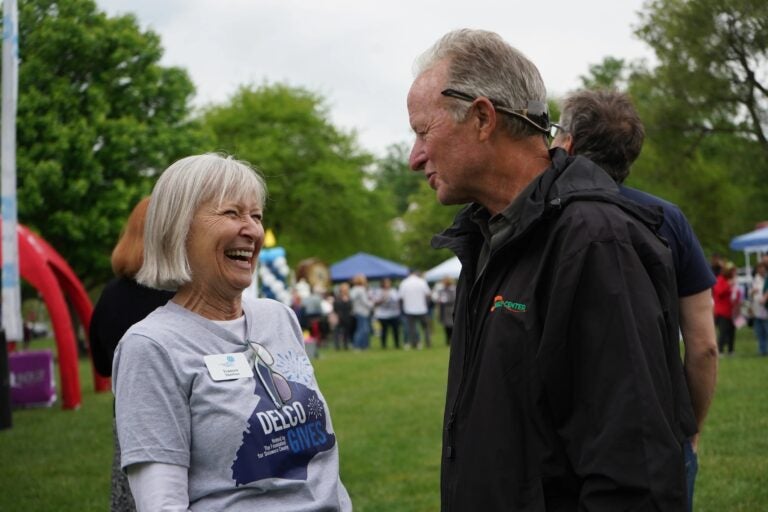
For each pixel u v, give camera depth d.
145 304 3.37
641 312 1.96
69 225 30.33
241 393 2.32
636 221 2.10
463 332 2.37
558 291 2.00
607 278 1.97
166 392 2.24
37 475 7.80
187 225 2.40
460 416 2.17
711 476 6.32
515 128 2.26
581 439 1.96
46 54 31.05
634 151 3.20
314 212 49.34
